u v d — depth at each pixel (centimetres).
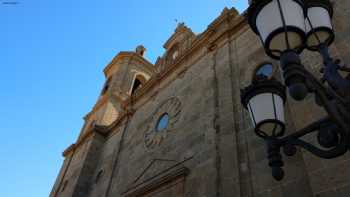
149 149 1405
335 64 351
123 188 1377
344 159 491
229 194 775
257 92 358
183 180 988
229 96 1081
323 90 293
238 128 939
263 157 776
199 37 1645
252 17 348
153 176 1198
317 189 494
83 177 1839
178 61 1725
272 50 307
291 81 281
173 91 1569
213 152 945
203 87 1294
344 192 452
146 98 1864
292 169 665
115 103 2559
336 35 740
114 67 3231
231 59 1252
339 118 268
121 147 1742
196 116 1196
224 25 1511
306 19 386
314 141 550
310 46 374
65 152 2388
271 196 668
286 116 782
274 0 322
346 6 805
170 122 1377
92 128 2177
